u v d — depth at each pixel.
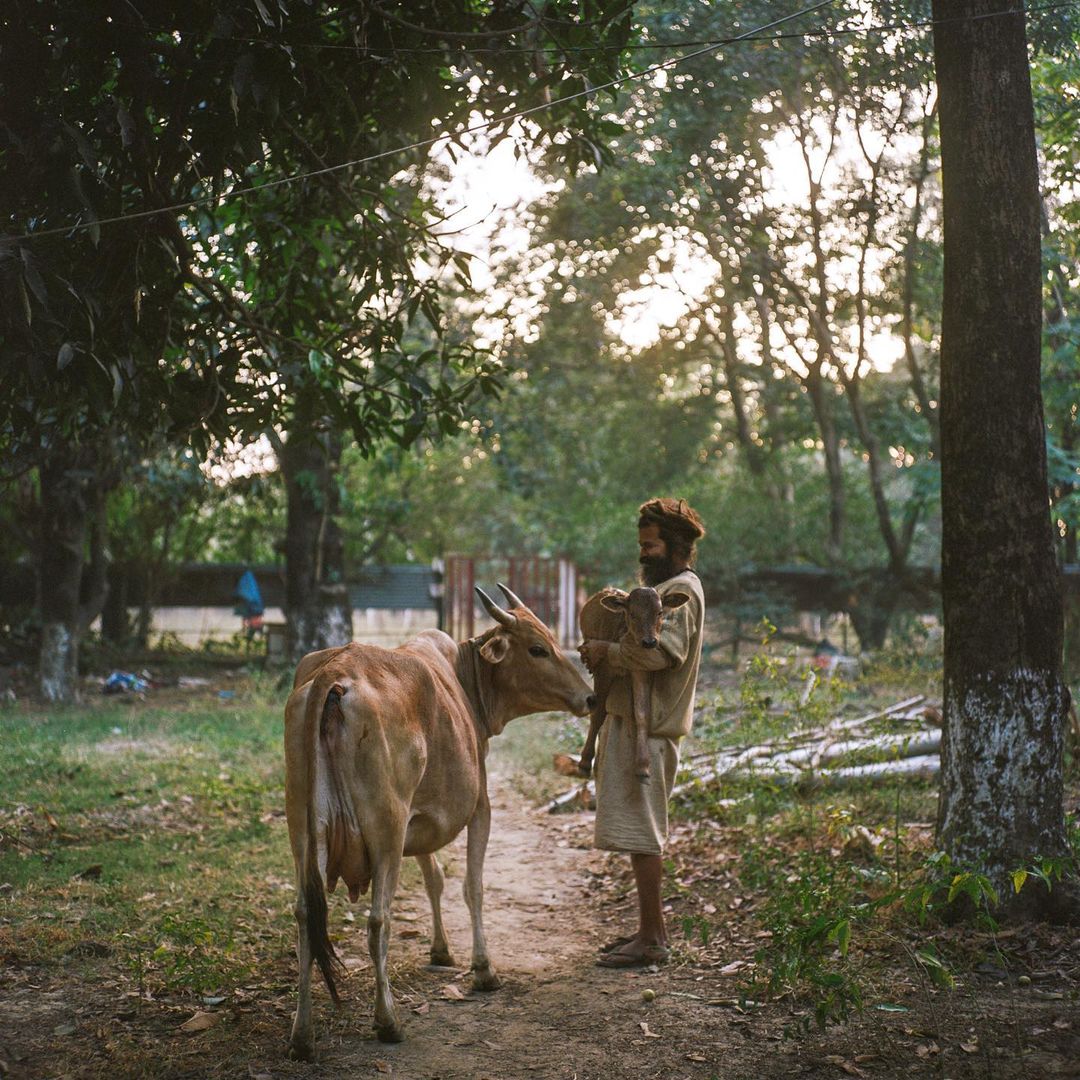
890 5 8.00
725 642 21.11
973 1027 4.27
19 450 7.18
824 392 22.95
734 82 12.48
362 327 7.00
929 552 27.64
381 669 4.50
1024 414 5.55
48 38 5.32
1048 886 4.95
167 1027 4.46
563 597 23.14
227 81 5.29
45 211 5.38
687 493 23.12
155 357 6.11
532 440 20.75
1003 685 5.48
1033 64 8.31
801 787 8.41
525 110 6.10
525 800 9.47
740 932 5.64
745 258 17.39
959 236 5.61
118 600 22.73
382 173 7.16
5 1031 4.39
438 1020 4.58
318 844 4.08
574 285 19.27
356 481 26.86
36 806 8.32
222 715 14.24
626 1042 4.32
